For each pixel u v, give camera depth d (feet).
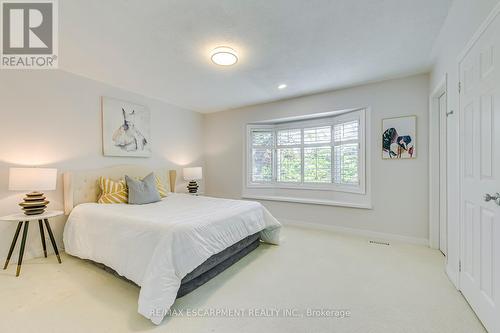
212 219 7.28
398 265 8.04
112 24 6.41
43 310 5.63
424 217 10.04
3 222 8.12
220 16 6.11
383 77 10.40
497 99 4.39
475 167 5.33
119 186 10.30
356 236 11.37
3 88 8.09
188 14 6.02
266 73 9.89
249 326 5.12
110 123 11.12
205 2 5.57
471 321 5.17
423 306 5.74
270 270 7.77
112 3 5.56
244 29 6.71
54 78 9.29
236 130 15.74
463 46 5.84
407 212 10.38
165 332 4.92
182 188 15.16
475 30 5.17
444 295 6.19
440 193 9.37
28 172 7.57
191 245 6.19
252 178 15.65
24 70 8.57
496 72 4.40
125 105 11.80
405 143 10.32
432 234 9.66
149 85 11.28
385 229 10.90
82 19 6.18
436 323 5.13
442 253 9.08
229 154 16.05
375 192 11.10
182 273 5.85
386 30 6.85
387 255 8.93
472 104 5.44
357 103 11.46
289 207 13.85
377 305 5.81
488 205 4.78
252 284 6.88
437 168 9.55
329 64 9.07
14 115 8.32
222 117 16.28
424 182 10.00
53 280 7.06
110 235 7.22
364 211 11.42
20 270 7.68
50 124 9.18
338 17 6.22
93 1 5.48
